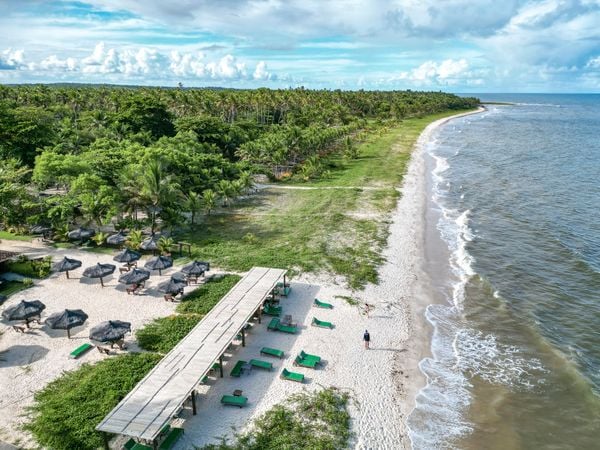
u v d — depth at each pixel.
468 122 197.75
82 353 28.69
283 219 56.84
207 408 24.48
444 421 24.62
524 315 35.25
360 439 22.92
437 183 79.12
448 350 30.94
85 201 47.66
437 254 47.09
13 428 22.42
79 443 21.53
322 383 26.91
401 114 194.12
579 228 55.38
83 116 102.00
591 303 37.22
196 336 27.66
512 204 66.06
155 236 49.38
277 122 151.00
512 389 27.28
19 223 49.47
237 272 40.88
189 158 63.94
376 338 31.81
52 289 37.12
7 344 29.56
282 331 32.12
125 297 36.03
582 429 24.22
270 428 23.02
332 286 38.91
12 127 66.88
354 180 79.25
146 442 21.56
